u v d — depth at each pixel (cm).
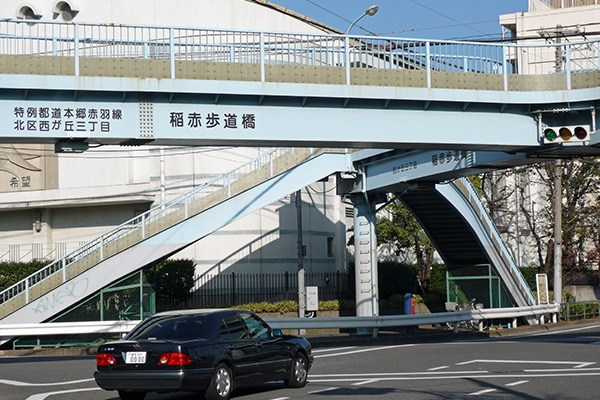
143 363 1153
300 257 3161
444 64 2231
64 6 3844
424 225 3319
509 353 1961
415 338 2772
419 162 2767
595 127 2178
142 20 3775
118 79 1864
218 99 1977
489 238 3328
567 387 1304
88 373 1714
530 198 5119
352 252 4428
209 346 1185
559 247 3725
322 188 4141
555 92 2181
